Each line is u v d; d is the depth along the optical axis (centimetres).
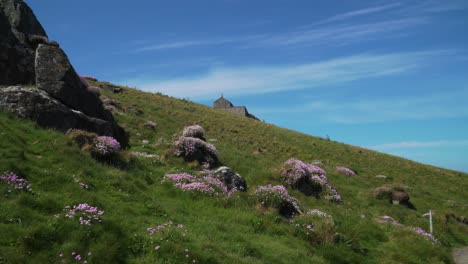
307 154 4591
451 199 4119
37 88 2205
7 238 1074
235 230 1592
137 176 1947
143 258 1145
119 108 3834
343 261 1644
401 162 5544
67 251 1077
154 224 1381
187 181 2008
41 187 1401
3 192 1278
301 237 1755
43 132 1869
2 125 1748
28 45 2498
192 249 1239
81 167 1659
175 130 3716
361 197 3164
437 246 2173
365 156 5422
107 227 1232
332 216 2230
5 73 2212
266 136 5072
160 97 5803
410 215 2952
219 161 2833
